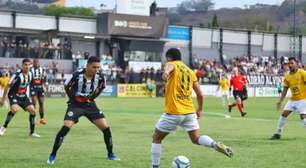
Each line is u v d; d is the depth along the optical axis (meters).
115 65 60.69
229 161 13.95
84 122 25.77
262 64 71.56
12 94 19.70
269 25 109.19
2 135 19.89
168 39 68.25
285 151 15.95
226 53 74.62
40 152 15.45
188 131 11.98
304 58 79.44
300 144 17.75
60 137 13.42
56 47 58.16
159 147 12.10
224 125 25.39
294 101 19.22
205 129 23.20
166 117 11.84
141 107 40.31
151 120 27.86
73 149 16.11
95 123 13.92
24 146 16.80
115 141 18.47
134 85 59.72
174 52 12.00
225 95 45.12
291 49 78.94
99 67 13.67
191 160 14.09
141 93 59.97
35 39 58.53
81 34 60.91
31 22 61.97
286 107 19.30
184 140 18.52
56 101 47.09
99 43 63.59
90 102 13.86
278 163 13.69
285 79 19.30
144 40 65.19
